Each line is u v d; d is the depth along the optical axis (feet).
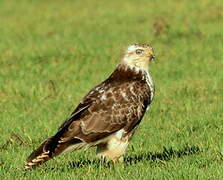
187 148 46.39
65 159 44.45
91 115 39.37
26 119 57.82
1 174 41.11
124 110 40.37
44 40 101.96
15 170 41.83
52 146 37.35
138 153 45.83
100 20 118.83
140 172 39.75
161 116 57.82
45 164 43.19
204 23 110.42
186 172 39.17
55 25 116.06
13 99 66.74
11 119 57.88
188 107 60.29
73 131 38.47
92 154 45.44
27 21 120.88
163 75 76.07
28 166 36.91
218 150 44.91
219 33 101.40
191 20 113.39
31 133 52.54
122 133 40.45
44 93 68.23
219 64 81.30
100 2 139.13
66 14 127.13
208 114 57.47
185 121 55.42
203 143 47.88
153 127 53.88
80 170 41.24
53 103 64.49
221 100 63.98
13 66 82.99
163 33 102.32
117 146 40.55
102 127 39.45
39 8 135.13
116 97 40.45
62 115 59.47
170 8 126.41
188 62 82.99
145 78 42.16
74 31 109.29
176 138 49.78
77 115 39.17
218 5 125.70
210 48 90.94
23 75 77.41
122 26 111.86
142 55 41.88
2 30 111.96
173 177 38.24
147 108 42.16
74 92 68.95
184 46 93.04
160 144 48.11
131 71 41.91
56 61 85.71
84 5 136.56
